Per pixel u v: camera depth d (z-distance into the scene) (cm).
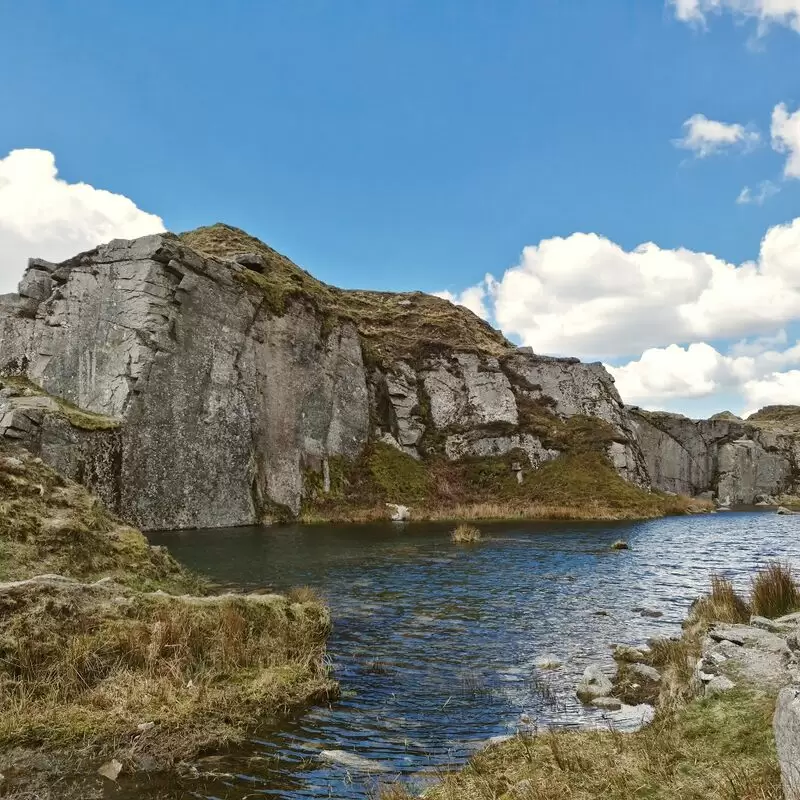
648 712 1068
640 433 9600
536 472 6969
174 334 4625
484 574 2655
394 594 2209
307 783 809
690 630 1488
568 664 1397
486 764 825
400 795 732
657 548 3600
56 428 3859
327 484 5888
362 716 1065
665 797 627
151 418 4388
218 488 4741
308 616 1495
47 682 991
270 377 5478
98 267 4766
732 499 10250
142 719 943
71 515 1652
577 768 754
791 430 12556
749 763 656
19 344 4816
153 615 1215
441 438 7256
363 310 8969
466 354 7869
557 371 8094
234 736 941
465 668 1362
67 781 779
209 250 6744
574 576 2614
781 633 1081
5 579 1275
